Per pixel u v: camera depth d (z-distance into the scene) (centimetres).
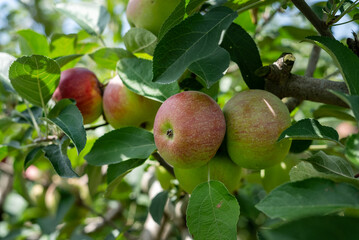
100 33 44
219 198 26
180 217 48
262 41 58
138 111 35
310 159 28
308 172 29
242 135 28
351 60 26
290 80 34
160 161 41
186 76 36
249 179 45
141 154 31
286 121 28
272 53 59
